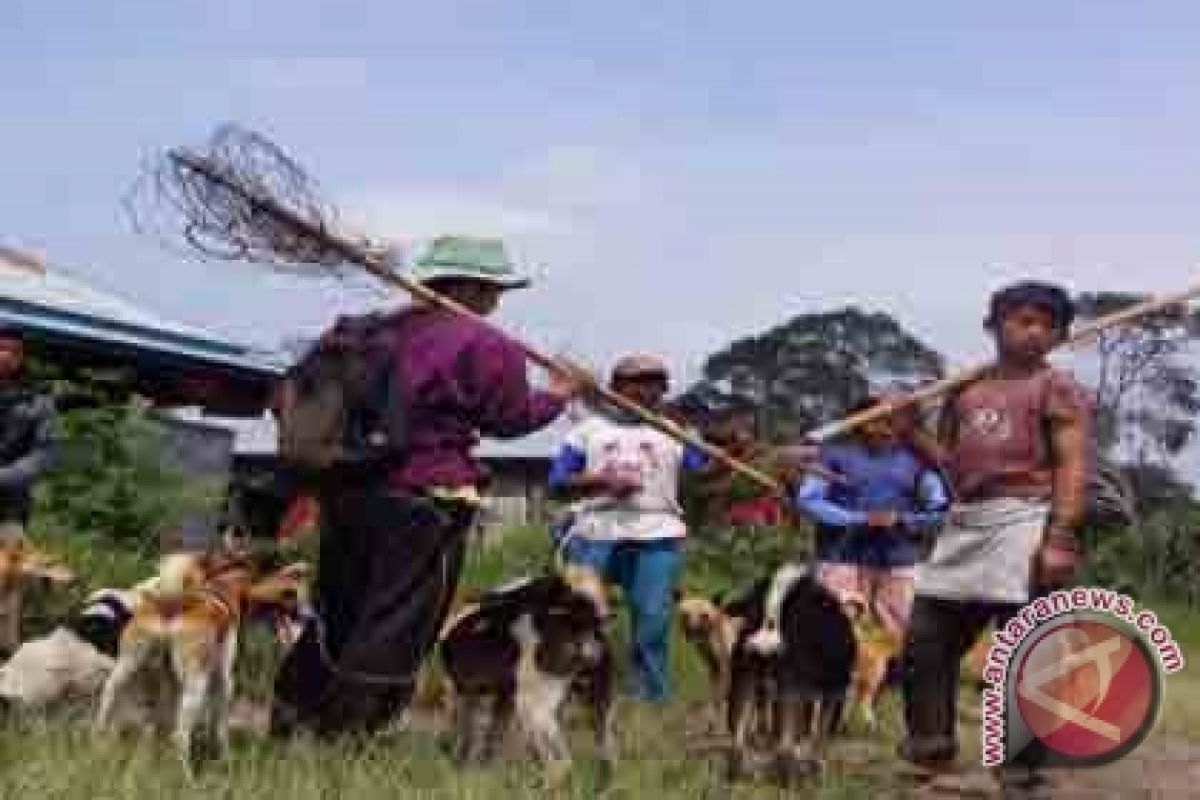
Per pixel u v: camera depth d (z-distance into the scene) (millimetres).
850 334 59812
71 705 7832
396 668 7273
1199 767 9281
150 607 7336
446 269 7570
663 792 7312
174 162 7242
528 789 6895
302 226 7320
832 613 7777
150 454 13172
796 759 7703
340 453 7258
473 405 7367
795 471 8859
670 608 9914
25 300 13672
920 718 7727
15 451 8680
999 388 7332
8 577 8633
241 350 15305
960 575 7387
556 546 10078
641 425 9844
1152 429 40844
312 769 6762
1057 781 8633
